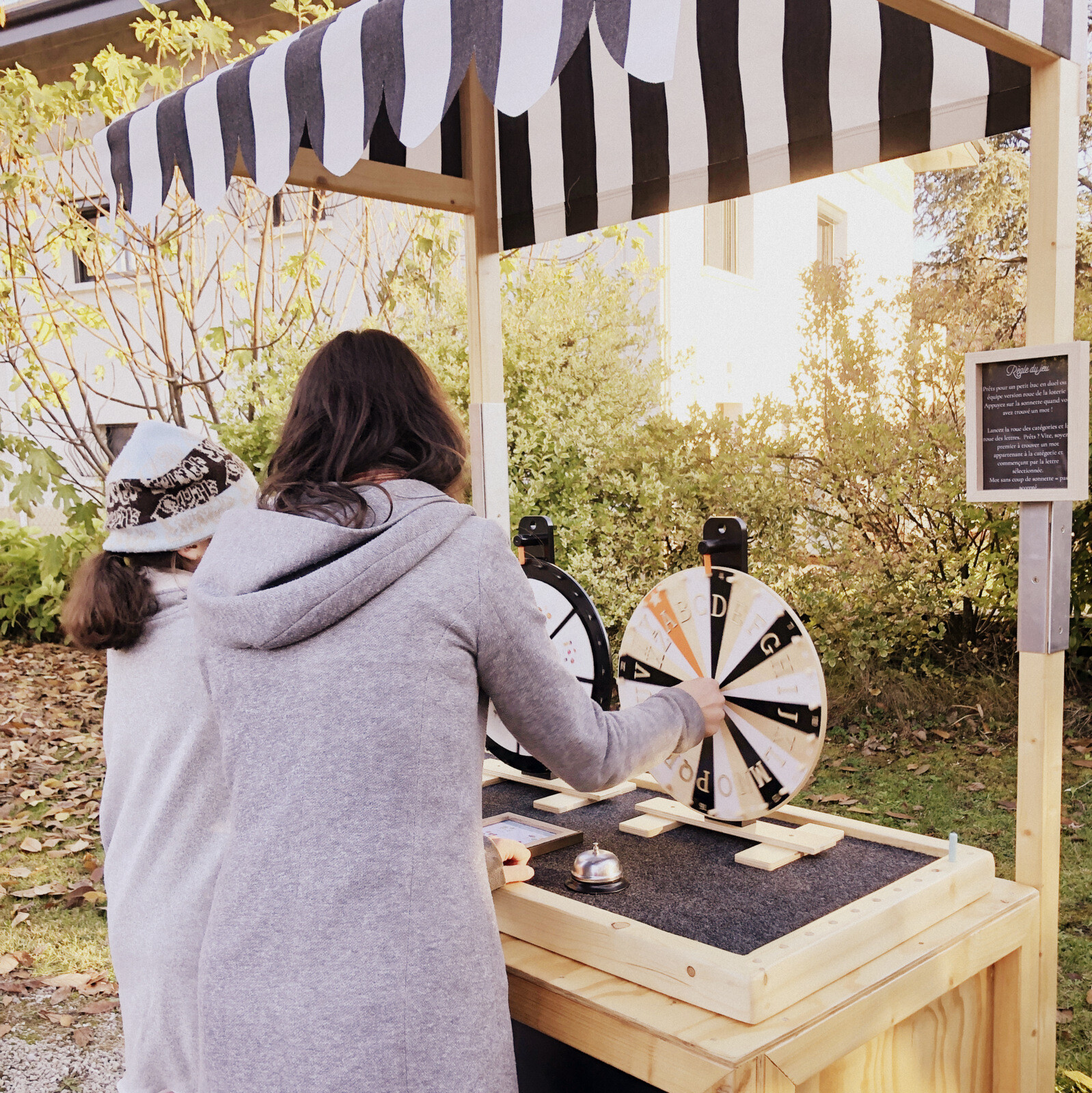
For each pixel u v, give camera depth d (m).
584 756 1.25
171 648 1.46
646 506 5.00
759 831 1.72
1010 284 5.13
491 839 1.56
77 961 2.99
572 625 2.02
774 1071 1.17
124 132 1.97
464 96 2.56
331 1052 1.04
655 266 6.15
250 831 1.13
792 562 4.91
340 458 1.25
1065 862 3.30
